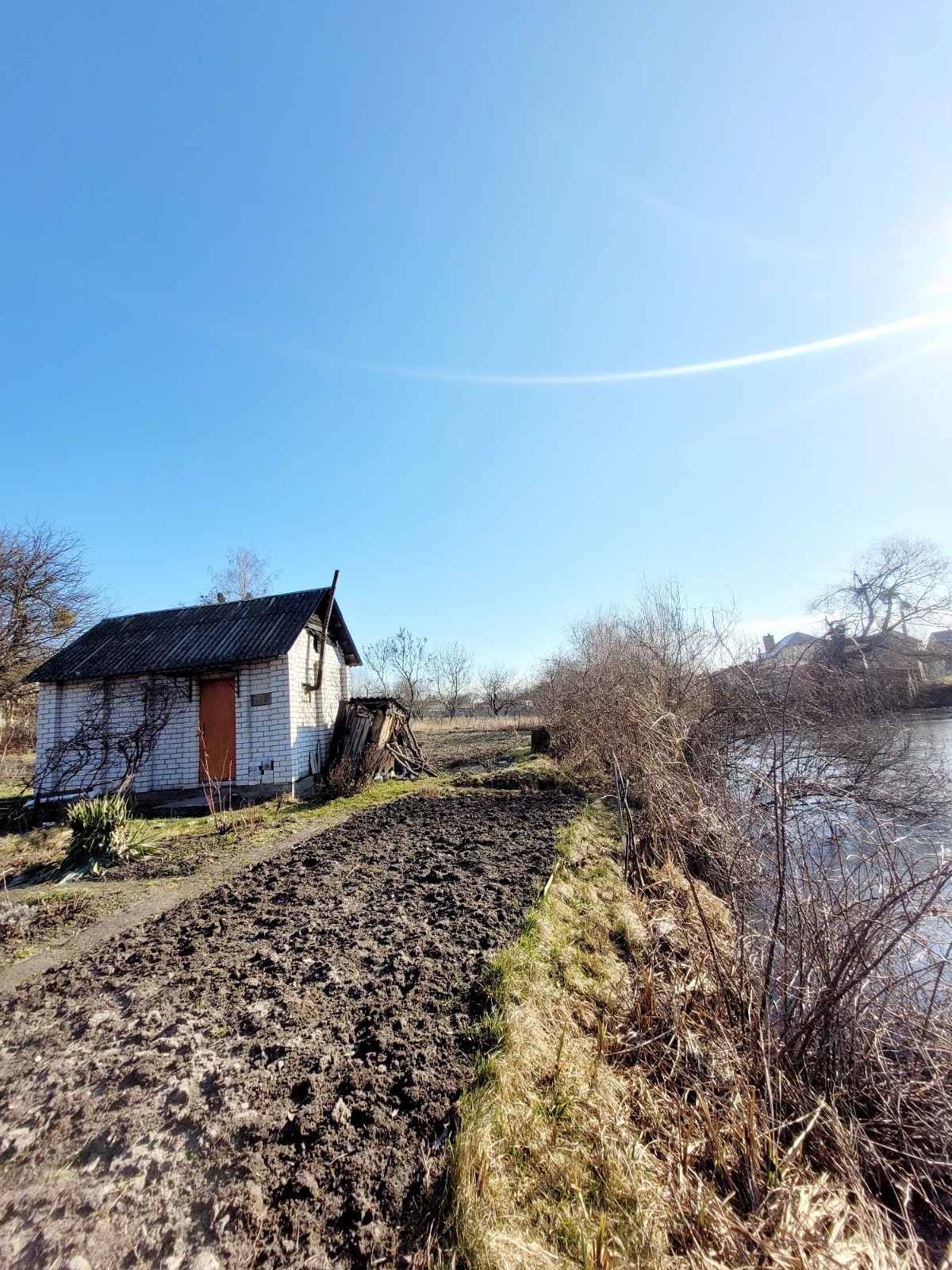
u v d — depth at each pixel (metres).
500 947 3.90
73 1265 1.79
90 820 6.98
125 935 4.51
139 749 10.88
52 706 11.60
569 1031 3.30
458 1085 2.55
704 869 5.57
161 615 13.32
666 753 5.29
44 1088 2.65
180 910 5.01
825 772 5.27
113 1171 2.15
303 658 12.15
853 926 3.28
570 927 4.54
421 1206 1.99
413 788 11.31
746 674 6.72
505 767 13.51
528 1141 2.39
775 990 3.68
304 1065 2.69
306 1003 3.24
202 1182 2.08
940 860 3.23
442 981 3.45
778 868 3.64
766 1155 2.80
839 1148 2.92
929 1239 2.71
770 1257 2.29
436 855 6.27
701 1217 2.38
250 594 29.86
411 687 31.66
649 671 10.81
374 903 4.82
